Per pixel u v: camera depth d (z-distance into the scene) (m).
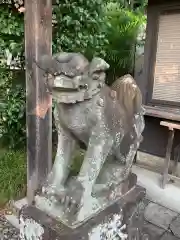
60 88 0.99
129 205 1.39
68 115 1.13
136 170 3.15
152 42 2.96
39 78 1.98
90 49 3.09
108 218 1.25
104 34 3.25
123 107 1.35
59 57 0.99
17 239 2.04
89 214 1.20
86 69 1.01
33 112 2.05
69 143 1.27
